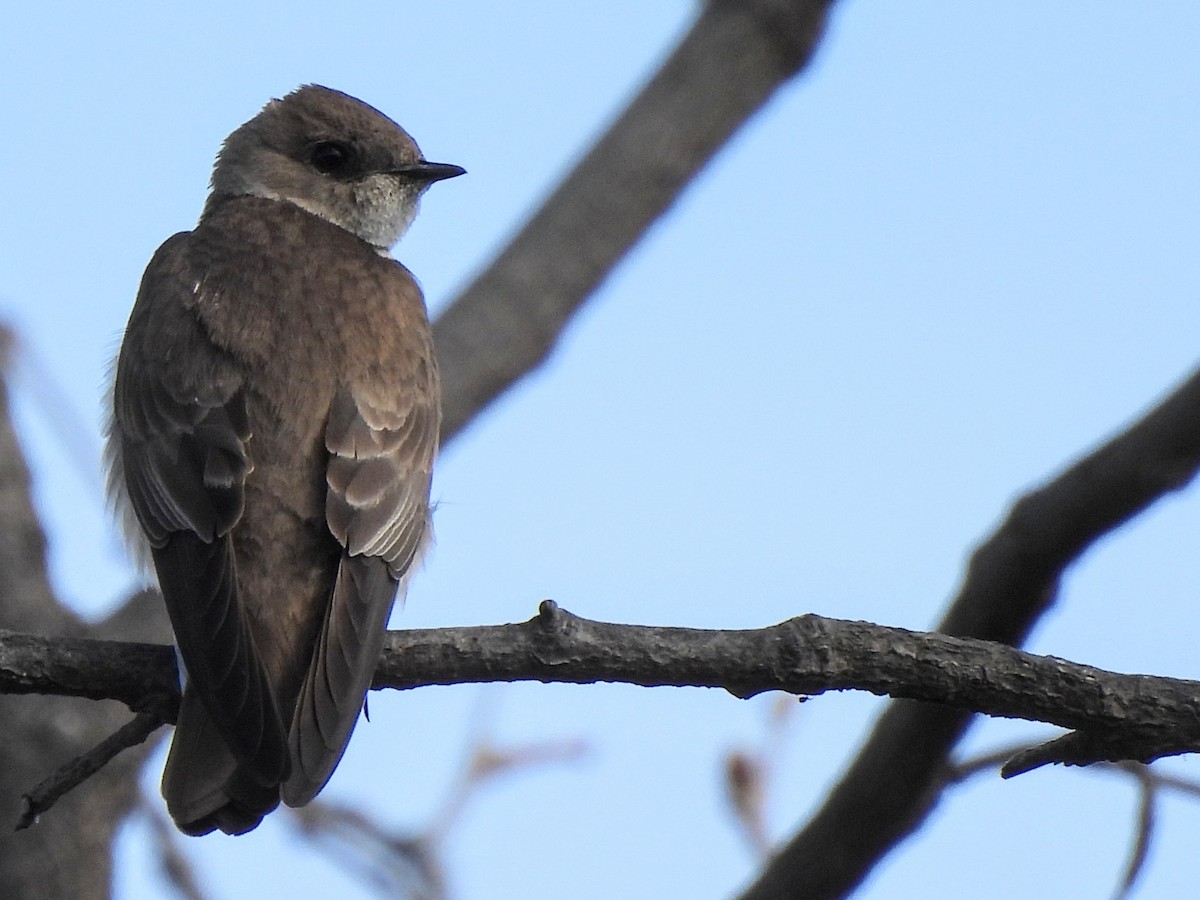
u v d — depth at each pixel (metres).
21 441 15.78
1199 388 10.88
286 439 11.60
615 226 16.23
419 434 12.20
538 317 15.96
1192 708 9.89
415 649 10.43
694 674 10.08
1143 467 11.05
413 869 12.48
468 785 12.75
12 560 15.36
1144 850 10.73
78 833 14.88
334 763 10.18
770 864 12.58
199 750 10.27
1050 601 11.49
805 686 10.03
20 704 14.94
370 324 12.28
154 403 11.83
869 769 12.16
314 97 14.86
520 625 10.30
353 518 11.41
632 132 16.39
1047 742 10.19
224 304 12.20
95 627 15.26
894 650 10.01
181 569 11.05
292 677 11.03
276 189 14.59
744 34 16.48
